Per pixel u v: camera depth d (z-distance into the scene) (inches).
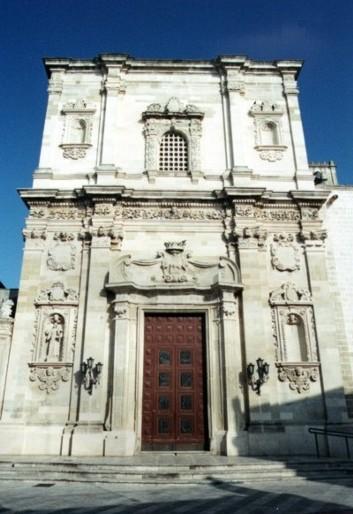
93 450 671.8
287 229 848.3
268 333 767.1
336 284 837.2
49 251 815.1
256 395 710.5
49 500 419.2
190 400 740.0
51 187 868.0
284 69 997.8
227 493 455.5
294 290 795.4
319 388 732.0
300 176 893.2
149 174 879.7
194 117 937.5
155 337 775.7
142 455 670.5
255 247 815.1
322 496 435.5
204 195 850.1
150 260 798.5
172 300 778.2
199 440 716.7
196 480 515.2
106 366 733.9
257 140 933.8
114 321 755.4
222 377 729.6
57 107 946.1
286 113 961.5
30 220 826.2
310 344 757.9
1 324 756.6
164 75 987.3
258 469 555.8
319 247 828.0
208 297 782.5
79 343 747.4
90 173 876.6
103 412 703.7
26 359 735.7
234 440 682.8
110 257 806.5
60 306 773.3
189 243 829.2
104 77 978.1
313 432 675.4
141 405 725.3
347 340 795.4
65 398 717.3
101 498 430.0
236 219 832.9
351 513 361.7
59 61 979.9
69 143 912.9
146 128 926.4
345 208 910.4
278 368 742.5
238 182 875.4
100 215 825.5
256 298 774.5
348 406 747.4
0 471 551.8
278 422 703.1
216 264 795.4
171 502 412.2
